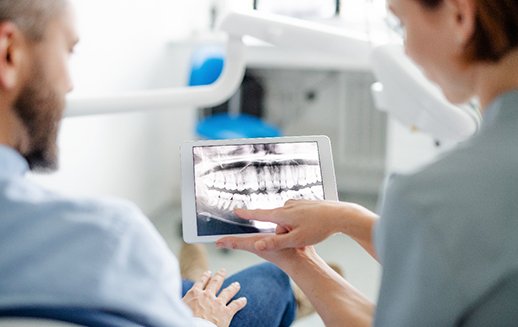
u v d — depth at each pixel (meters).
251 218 1.08
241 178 1.13
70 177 2.54
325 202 1.07
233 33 1.41
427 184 0.65
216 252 2.92
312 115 3.78
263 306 1.28
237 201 1.12
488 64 0.68
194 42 3.41
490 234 0.62
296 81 3.72
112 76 2.82
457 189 0.64
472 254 0.62
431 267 0.63
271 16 1.42
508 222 0.62
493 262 0.62
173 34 3.47
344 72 3.63
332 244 3.01
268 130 3.15
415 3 0.70
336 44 1.39
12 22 0.66
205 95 1.44
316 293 1.02
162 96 1.41
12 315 0.62
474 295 0.62
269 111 3.81
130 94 1.39
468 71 0.70
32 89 0.68
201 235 1.10
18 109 0.69
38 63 0.68
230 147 1.15
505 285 0.62
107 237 0.63
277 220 1.06
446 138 1.34
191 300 1.21
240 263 2.82
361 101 3.65
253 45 3.37
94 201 0.66
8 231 0.62
